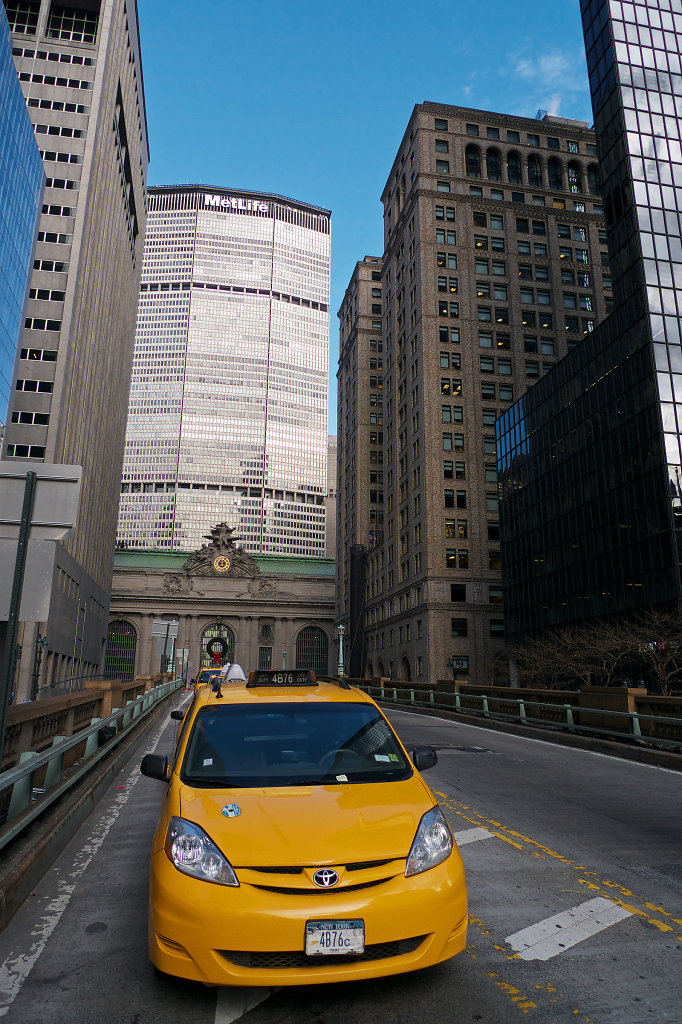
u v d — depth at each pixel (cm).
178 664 10369
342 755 482
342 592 8888
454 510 5769
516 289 6425
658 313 3950
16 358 5150
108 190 7194
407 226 6856
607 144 4600
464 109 6800
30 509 607
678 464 3666
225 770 459
